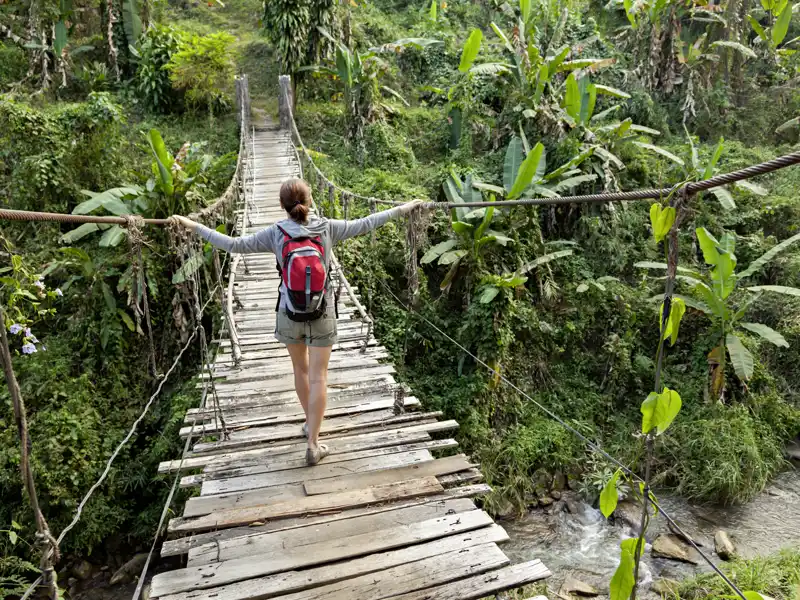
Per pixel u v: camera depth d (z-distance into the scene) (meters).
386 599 2.44
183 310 8.01
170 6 18.84
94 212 8.24
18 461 6.53
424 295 9.23
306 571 2.60
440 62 15.30
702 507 7.45
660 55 13.86
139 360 8.06
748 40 15.41
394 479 3.30
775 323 9.76
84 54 13.17
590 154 10.14
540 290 9.70
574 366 9.80
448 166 11.62
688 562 6.30
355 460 3.50
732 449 7.77
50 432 6.82
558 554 6.65
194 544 2.77
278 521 2.95
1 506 6.59
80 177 8.86
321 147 12.94
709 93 14.07
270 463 3.47
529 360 9.48
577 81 11.32
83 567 6.46
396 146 12.51
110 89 12.75
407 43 13.25
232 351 5.08
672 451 8.13
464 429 8.17
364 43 14.95
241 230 8.22
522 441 8.27
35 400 7.14
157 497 7.11
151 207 8.20
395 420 3.98
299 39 13.45
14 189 8.30
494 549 2.73
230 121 13.52
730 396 9.00
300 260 2.96
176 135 12.12
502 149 11.92
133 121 12.39
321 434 3.83
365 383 4.60
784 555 6.14
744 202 11.69
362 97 12.95
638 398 9.45
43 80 11.42
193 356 8.27
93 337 7.82
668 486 7.88
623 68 14.09
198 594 2.45
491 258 9.22
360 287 8.94
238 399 4.36
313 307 3.05
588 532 7.07
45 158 8.40
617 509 7.34
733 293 9.77
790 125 13.55
